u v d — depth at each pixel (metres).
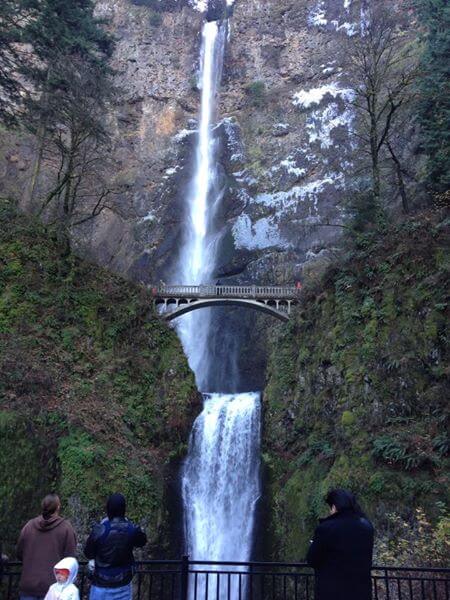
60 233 25.56
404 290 20.23
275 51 63.34
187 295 31.84
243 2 67.38
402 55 42.03
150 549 19.95
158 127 60.16
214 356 41.19
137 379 24.62
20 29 27.78
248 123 58.69
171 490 22.97
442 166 24.25
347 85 54.56
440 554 12.38
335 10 62.06
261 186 52.03
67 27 29.44
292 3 65.69
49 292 23.62
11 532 15.41
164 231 50.16
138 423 23.02
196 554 23.80
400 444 16.34
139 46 65.06
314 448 21.22
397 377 18.75
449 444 15.63
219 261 46.94
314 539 5.52
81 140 28.14
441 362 17.72
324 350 23.30
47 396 19.64
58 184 29.12
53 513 6.73
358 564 5.25
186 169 55.75
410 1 52.59
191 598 21.98
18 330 21.48
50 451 17.78
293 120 56.00
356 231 25.64
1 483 15.96
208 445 26.45
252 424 27.95
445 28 28.62
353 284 22.89
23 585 6.33
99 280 26.55
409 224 22.25
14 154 44.06
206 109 62.28
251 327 41.00
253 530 24.52
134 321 26.36
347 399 20.36
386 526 15.13
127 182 53.66
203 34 67.38
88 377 22.34
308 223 45.97
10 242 23.80
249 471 26.81
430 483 14.99
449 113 24.62
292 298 31.67
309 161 51.59
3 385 18.59
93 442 19.27
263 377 38.28
